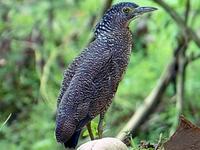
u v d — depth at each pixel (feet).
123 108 50.60
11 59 56.39
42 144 45.91
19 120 52.21
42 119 50.19
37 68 54.60
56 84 53.16
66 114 22.06
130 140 23.16
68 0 59.11
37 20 58.34
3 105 53.67
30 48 57.16
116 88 22.86
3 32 57.88
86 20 56.85
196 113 49.08
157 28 51.55
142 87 54.19
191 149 19.16
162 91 46.34
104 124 24.11
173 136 19.35
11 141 48.06
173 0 45.96
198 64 54.44
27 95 54.49
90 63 22.48
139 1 46.01
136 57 56.95
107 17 23.06
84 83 22.25
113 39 22.80
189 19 51.70
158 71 55.47
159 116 46.24
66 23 58.39
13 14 58.75
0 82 55.26
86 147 19.11
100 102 22.41
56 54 54.13
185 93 49.24
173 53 46.29
